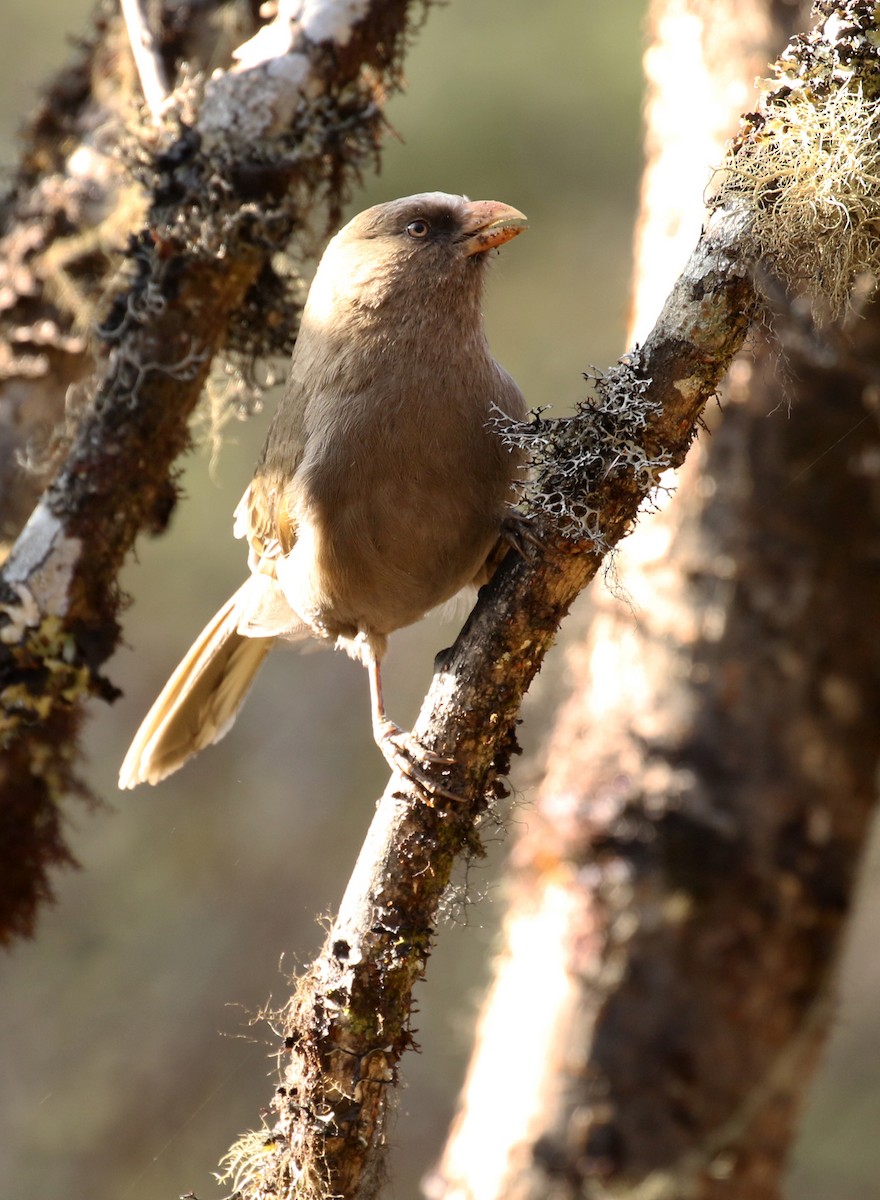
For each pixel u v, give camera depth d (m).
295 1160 6.39
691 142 9.28
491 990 10.15
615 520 6.17
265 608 9.49
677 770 9.29
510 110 17.61
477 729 6.29
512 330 17.55
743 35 9.19
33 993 18.41
